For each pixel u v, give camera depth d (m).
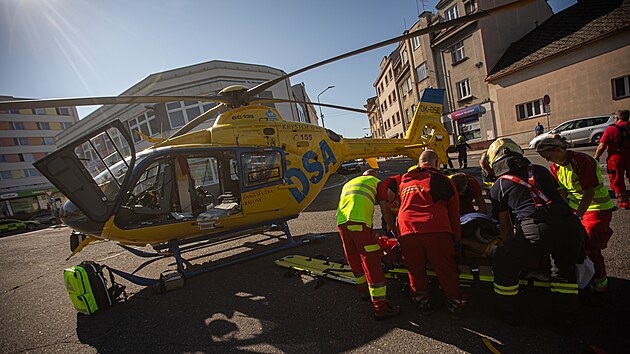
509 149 2.59
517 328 2.48
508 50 19.83
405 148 7.07
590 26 15.62
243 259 4.76
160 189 5.17
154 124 17.58
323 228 6.62
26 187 42.66
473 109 20.50
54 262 7.63
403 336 2.57
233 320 3.24
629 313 2.47
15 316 4.19
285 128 5.36
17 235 18.94
